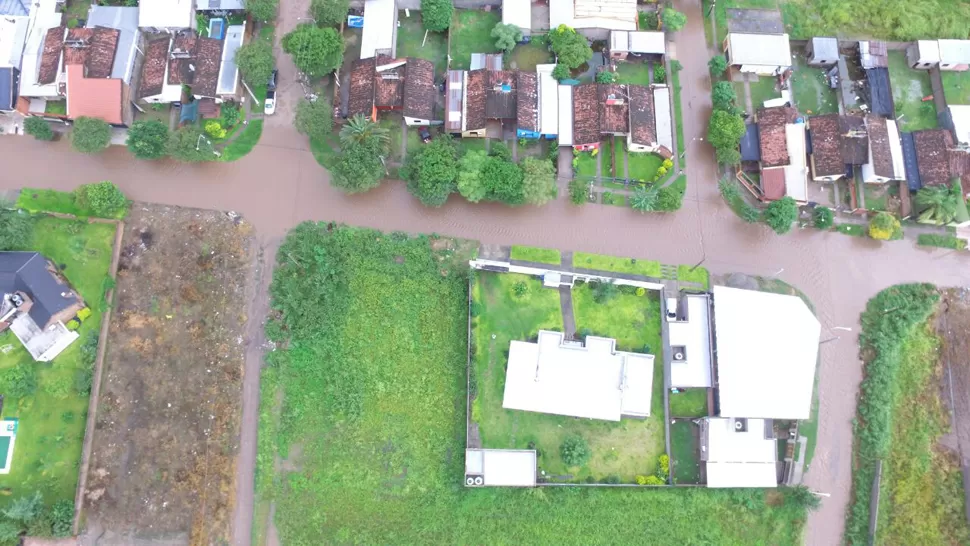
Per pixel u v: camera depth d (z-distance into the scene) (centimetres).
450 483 5253
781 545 5284
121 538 5122
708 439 5253
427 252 5700
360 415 5356
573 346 5353
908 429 5469
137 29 6059
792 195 5775
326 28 5909
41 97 5878
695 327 5469
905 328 5606
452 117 5853
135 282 5572
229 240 5703
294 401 5378
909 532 5256
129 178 5844
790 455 5359
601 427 5419
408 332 5547
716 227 5906
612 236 5850
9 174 5797
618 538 5253
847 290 5797
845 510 5372
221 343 5484
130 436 5300
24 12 6069
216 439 5291
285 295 5509
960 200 5725
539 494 5259
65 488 5178
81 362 5372
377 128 5641
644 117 5903
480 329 5566
